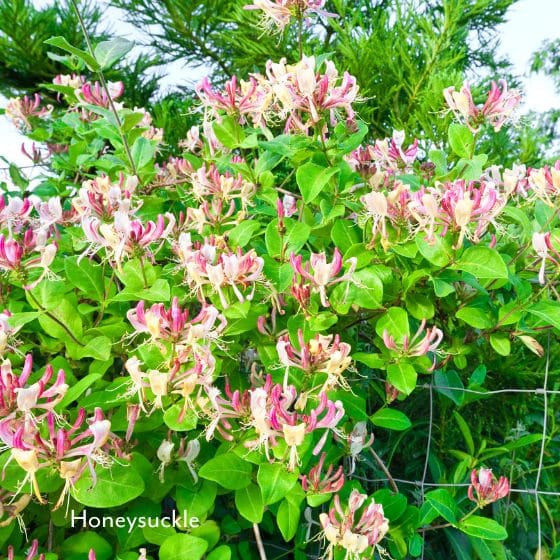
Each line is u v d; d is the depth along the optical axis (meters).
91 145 3.52
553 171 2.31
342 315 2.40
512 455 3.24
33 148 3.94
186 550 1.79
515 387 3.40
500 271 2.02
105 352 2.05
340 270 2.21
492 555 2.41
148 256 2.20
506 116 2.48
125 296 2.05
